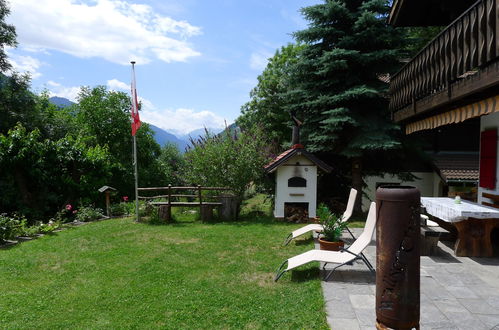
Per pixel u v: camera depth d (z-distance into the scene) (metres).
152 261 6.54
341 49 10.30
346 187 13.03
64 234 8.98
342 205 12.00
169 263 6.41
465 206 6.79
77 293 5.05
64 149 12.99
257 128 13.22
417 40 11.02
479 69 4.01
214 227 9.73
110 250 7.35
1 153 11.34
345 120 10.12
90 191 13.58
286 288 5.17
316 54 11.57
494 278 5.45
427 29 15.68
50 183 12.72
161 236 8.61
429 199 8.15
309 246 7.54
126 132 21.11
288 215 10.88
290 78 12.21
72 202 13.23
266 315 4.27
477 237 6.60
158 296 4.92
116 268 6.16
